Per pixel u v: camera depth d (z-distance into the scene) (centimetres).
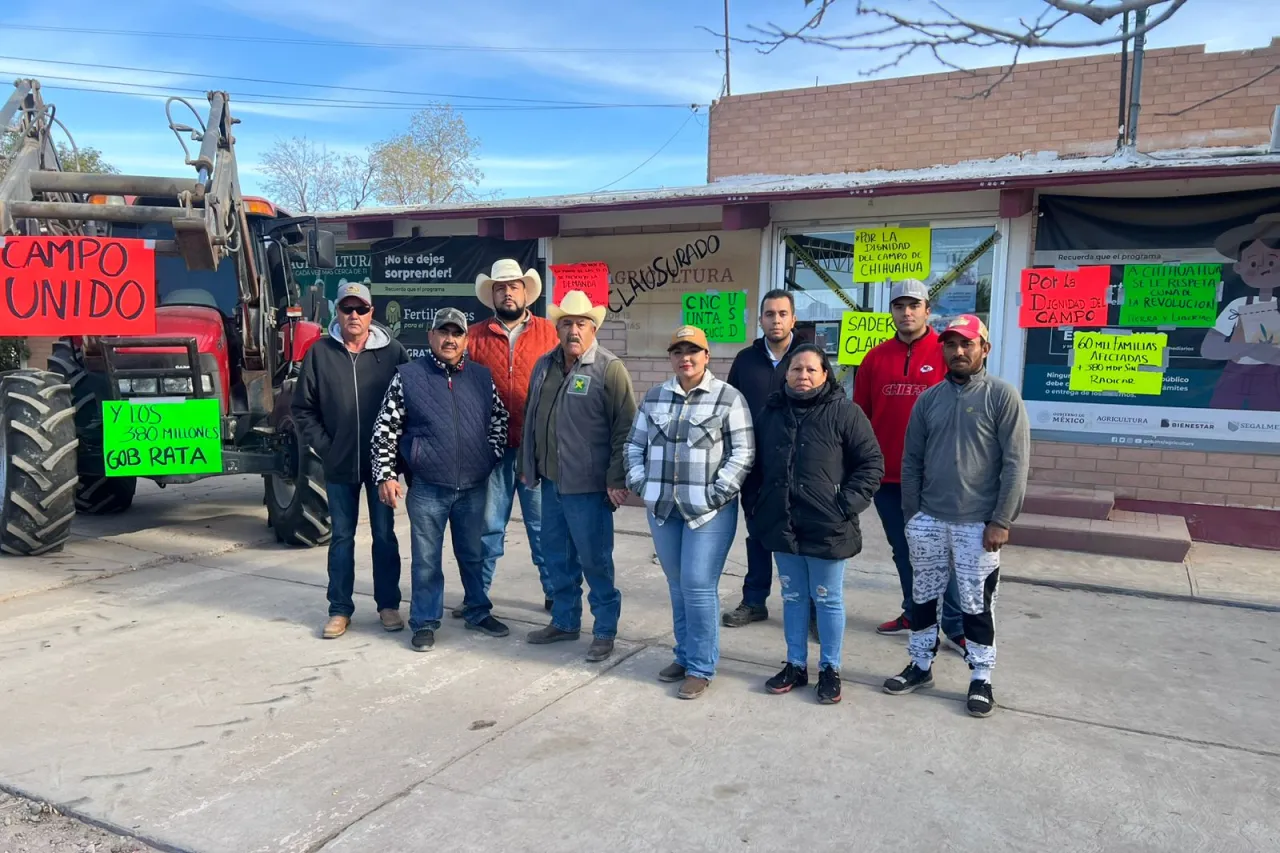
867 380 484
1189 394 672
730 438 397
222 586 577
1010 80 1102
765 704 398
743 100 1254
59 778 331
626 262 862
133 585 578
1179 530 641
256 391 710
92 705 394
